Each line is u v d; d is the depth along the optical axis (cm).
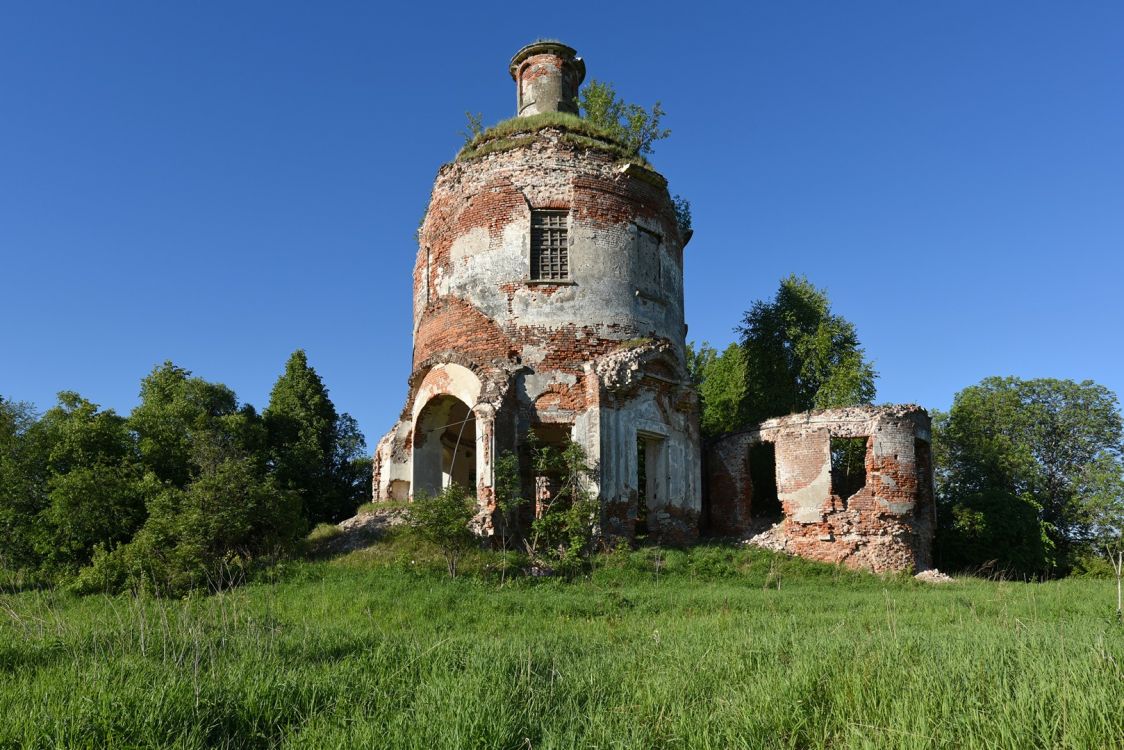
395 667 941
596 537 2295
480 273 2650
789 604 1708
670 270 2883
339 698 785
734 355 4119
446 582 1812
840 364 3925
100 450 2598
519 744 673
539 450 2444
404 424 2783
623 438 2492
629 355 2533
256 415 4003
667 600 1712
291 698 789
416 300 3041
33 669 938
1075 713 628
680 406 2722
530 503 2441
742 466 2912
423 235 3011
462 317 2648
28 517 2362
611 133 2927
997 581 2708
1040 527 3397
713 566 2320
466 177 2794
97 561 1858
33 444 2588
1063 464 4497
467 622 1481
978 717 650
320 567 1927
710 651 981
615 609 1609
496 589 1812
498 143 2773
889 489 2634
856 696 727
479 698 744
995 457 4266
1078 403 4553
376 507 2544
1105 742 611
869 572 2511
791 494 2739
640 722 727
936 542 3347
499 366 2522
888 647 916
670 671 881
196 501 1928
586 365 2536
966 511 3344
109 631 1145
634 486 2494
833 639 1000
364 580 1794
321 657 1030
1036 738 620
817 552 2636
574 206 2680
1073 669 734
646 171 2812
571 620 1499
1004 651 865
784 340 4059
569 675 891
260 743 708
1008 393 4606
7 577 2102
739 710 720
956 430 4522
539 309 2583
